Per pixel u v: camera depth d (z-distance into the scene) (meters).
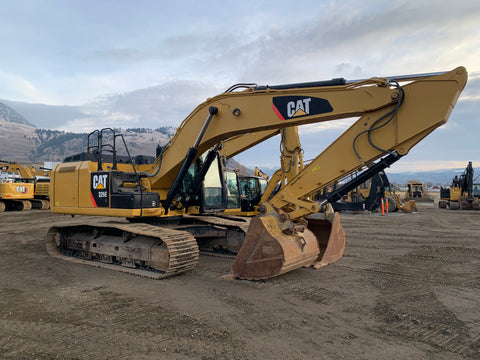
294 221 7.14
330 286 6.25
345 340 4.11
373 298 5.62
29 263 8.23
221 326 4.48
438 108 5.30
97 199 8.07
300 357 3.69
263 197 12.80
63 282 6.59
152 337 4.15
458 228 15.13
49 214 21.56
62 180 8.95
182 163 7.70
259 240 6.31
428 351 3.83
